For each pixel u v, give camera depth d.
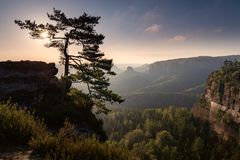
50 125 16.83
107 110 26.14
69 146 7.98
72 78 24.98
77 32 25.11
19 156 7.73
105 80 26.08
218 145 97.75
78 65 26.44
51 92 25.80
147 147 102.19
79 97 25.83
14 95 22.02
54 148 8.10
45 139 8.30
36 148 8.20
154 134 142.50
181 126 143.00
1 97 21.38
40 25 25.25
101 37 25.88
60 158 7.01
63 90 24.14
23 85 23.58
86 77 25.48
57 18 25.00
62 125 17.28
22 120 9.51
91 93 25.91
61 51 26.56
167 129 147.75
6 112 9.64
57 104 21.25
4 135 8.57
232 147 97.06
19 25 25.38
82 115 20.11
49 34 25.77
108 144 8.80
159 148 99.62
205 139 131.62
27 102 21.75
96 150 8.06
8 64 24.95
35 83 24.61
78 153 7.79
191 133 138.50
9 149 8.15
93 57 26.06
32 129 9.23
